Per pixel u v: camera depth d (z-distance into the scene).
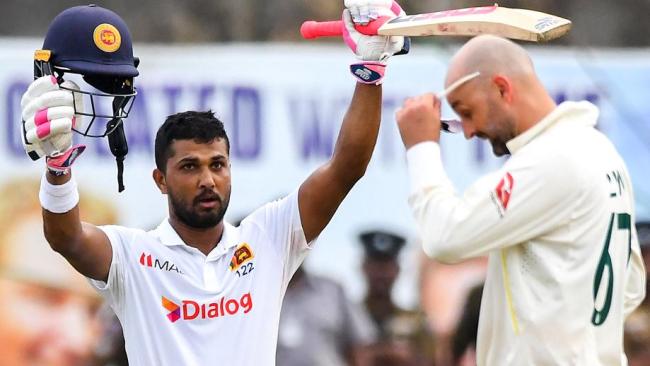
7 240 25.58
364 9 14.15
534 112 13.17
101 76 13.86
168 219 14.64
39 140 13.14
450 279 26.45
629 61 27.34
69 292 25.59
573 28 37.16
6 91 25.72
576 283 12.89
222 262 14.41
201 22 36.62
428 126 13.59
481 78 13.19
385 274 26.39
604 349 13.19
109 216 25.73
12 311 25.55
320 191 14.71
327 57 26.66
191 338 14.06
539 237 13.07
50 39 13.80
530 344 13.03
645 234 26.92
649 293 26.67
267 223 14.76
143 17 36.56
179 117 14.41
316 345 26.09
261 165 26.48
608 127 27.30
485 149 26.83
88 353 25.56
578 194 12.88
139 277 14.23
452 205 13.16
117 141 14.37
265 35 36.53
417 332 26.36
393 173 26.58
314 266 26.38
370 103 14.55
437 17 13.61
